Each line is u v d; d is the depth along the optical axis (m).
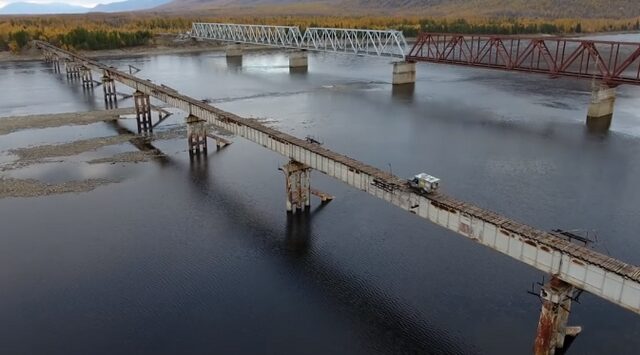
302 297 41.09
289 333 36.97
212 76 158.75
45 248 48.62
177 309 39.72
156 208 57.69
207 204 58.72
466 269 44.41
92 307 40.06
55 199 60.47
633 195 60.66
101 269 45.12
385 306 39.78
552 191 62.06
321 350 35.28
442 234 50.53
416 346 35.47
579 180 65.75
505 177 66.94
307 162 51.94
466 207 37.22
